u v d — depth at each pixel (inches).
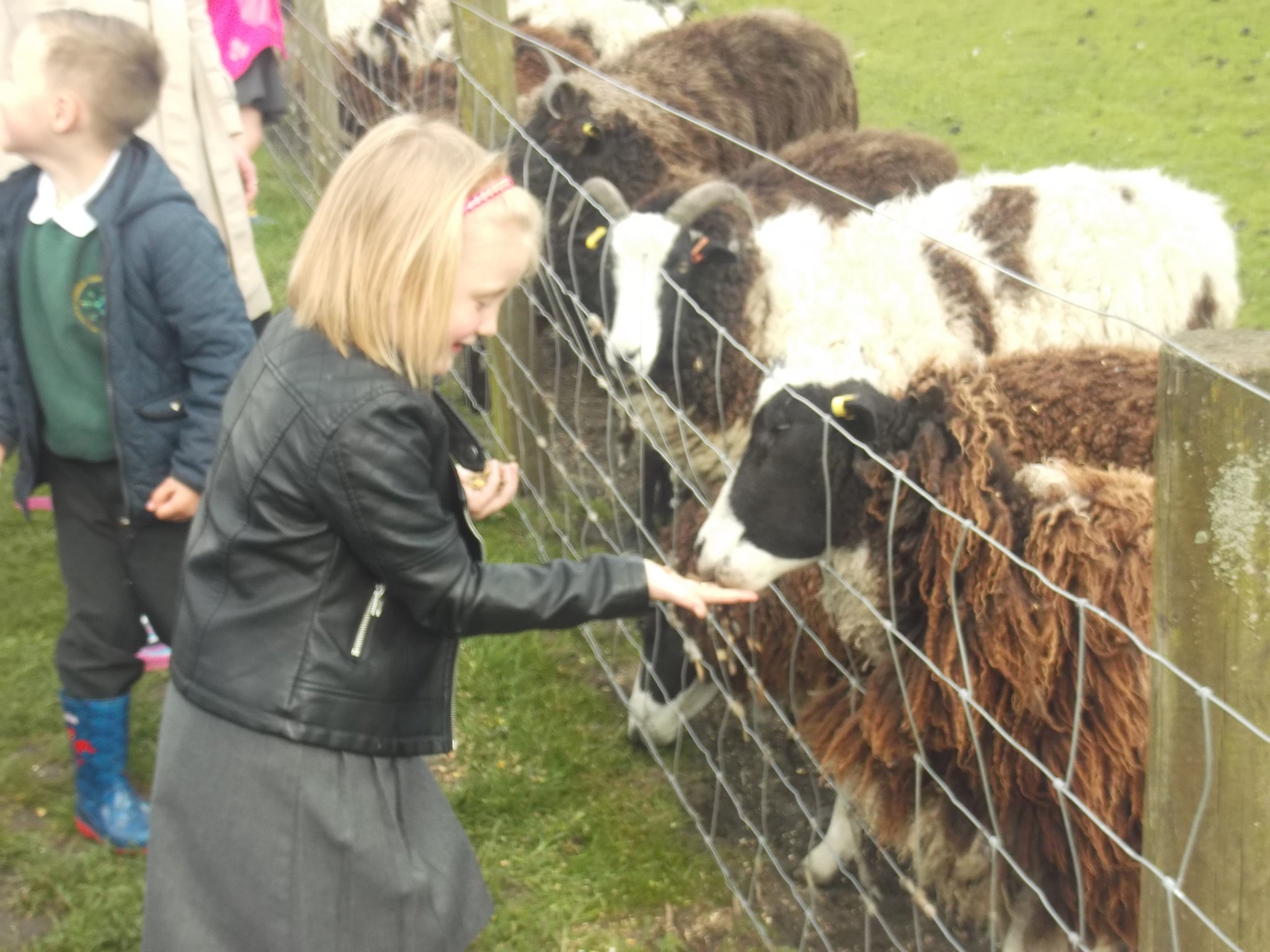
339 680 71.9
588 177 224.7
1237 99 362.3
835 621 113.0
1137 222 188.2
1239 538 57.1
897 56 435.2
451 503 74.3
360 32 327.0
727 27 270.7
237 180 127.4
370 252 66.4
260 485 69.8
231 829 72.9
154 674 139.8
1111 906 94.4
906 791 105.2
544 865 118.5
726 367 186.9
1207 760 58.9
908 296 177.9
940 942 114.8
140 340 99.5
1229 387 55.2
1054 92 382.3
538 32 291.3
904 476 88.4
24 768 125.1
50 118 93.5
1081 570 90.0
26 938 107.3
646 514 186.4
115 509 106.7
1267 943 63.6
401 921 75.0
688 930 113.1
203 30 129.2
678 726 133.4
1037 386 114.0
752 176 215.5
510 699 140.3
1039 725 94.1
